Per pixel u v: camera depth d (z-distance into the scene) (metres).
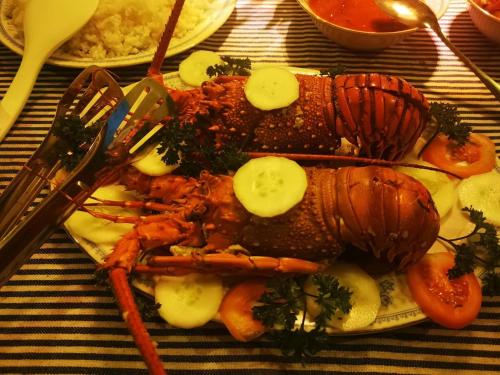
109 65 0.43
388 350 0.30
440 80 0.46
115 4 0.44
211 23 0.47
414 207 0.30
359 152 0.40
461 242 0.33
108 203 0.31
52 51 0.43
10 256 0.26
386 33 0.43
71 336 0.30
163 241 0.30
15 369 0.29
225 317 0.29
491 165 0.36
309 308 0.28
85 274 0.33
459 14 0.52
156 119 0.32
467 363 0.29
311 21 0.51
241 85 0.37
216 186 0.31
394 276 0.31
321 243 0.30
